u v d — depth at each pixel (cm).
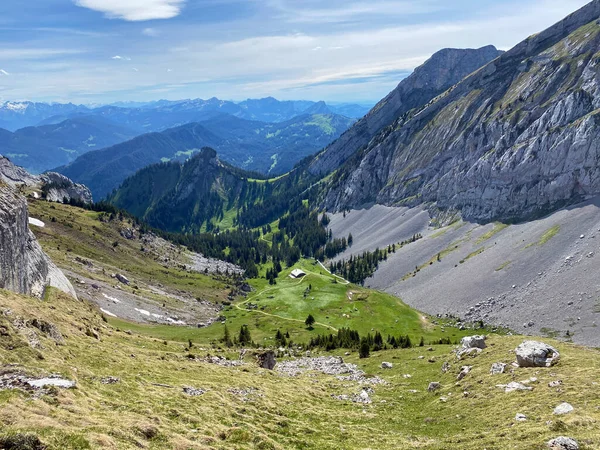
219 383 4922
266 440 3030
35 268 8906
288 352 12531
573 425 2967
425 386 5947
